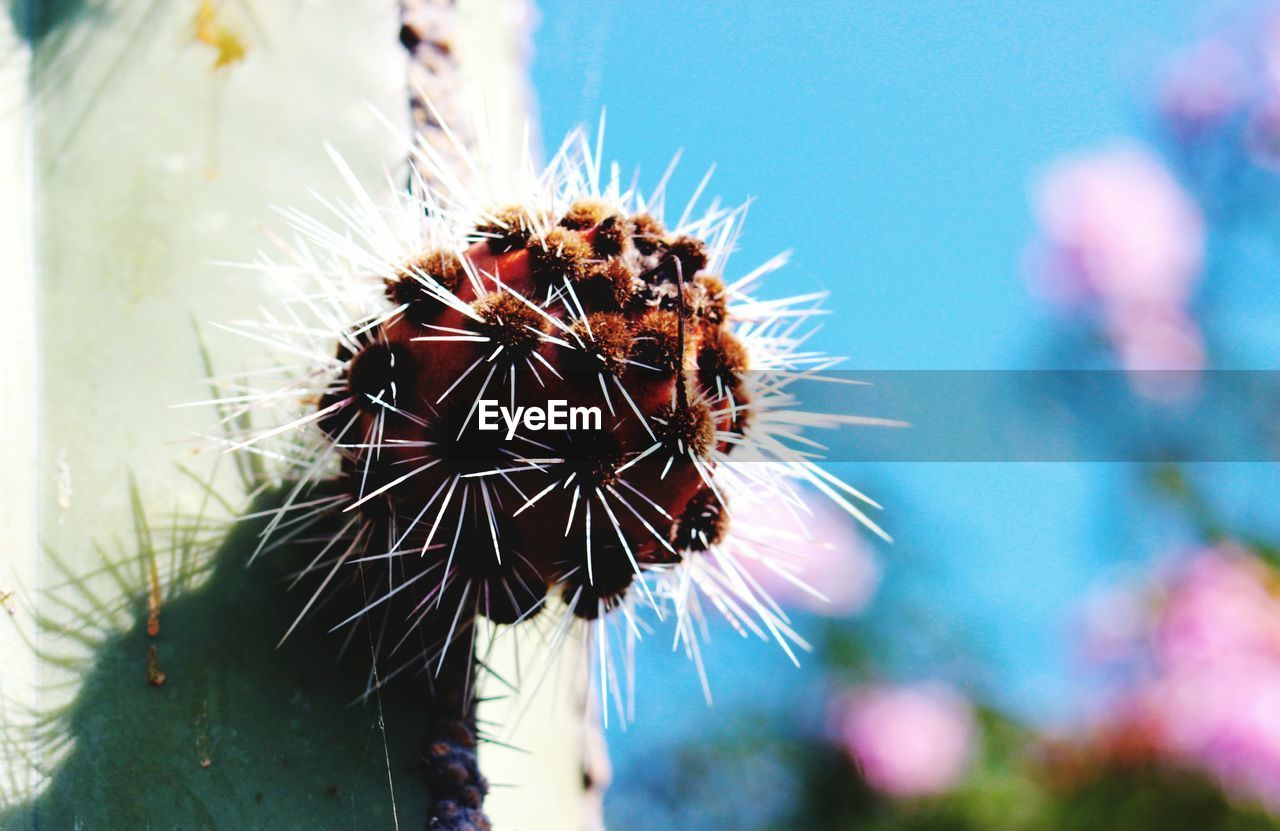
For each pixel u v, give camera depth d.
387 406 0.25
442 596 0.27
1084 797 0.42
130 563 0.27
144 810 0.26
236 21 0.31
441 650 0.28
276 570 0.28
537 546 0.26
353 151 0.31
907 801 0.45
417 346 0.26
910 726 0.46
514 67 0.36
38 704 0.26
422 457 0.26
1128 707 0.42
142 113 0.30
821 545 0.28
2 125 0.29
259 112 0.31
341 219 0.30
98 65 0.30
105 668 0.27
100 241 0.29
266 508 0.28
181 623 0.27
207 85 0.31
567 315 0.26
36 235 0.29
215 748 0.27
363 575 0.27
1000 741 0.46
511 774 0.30
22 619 0.27
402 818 0.27
